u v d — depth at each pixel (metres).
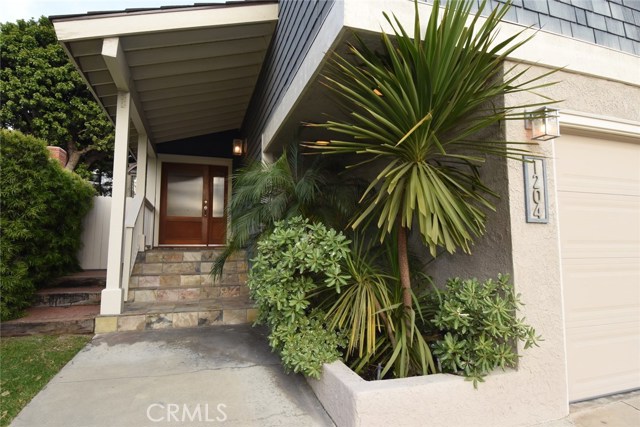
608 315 2.52
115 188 3.76
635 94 2.69
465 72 1.93
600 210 2.58
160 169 6.66
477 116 2.35
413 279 2.72
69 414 1.98
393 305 2.15
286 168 3.12
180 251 5.08
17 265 3.65
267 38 4.33
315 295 2.45
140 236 5.16
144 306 4.03
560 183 2.46
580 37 2.63
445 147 2.35
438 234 1.95
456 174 2.32
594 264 2.51
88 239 5.61
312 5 2.71
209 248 5.53
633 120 2.64
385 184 2.06
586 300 2.46
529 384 2.03
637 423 2.06
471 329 1.94
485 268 2.28
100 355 2.89
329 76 2.56
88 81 3.89
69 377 2.46
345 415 1.77
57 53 10.26
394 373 2.10
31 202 3.81
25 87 9.85
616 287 2.57
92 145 10.90
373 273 2.39
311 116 3.42
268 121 4.38
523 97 2.31
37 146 3.87
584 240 2.50
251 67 4.83
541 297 2.14
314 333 2.21
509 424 1.95
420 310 2.22
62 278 4.50
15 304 3.60
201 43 4.04
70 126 10.73
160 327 3.67
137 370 2.60
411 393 1.76
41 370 2.57
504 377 1.97
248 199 3.16
